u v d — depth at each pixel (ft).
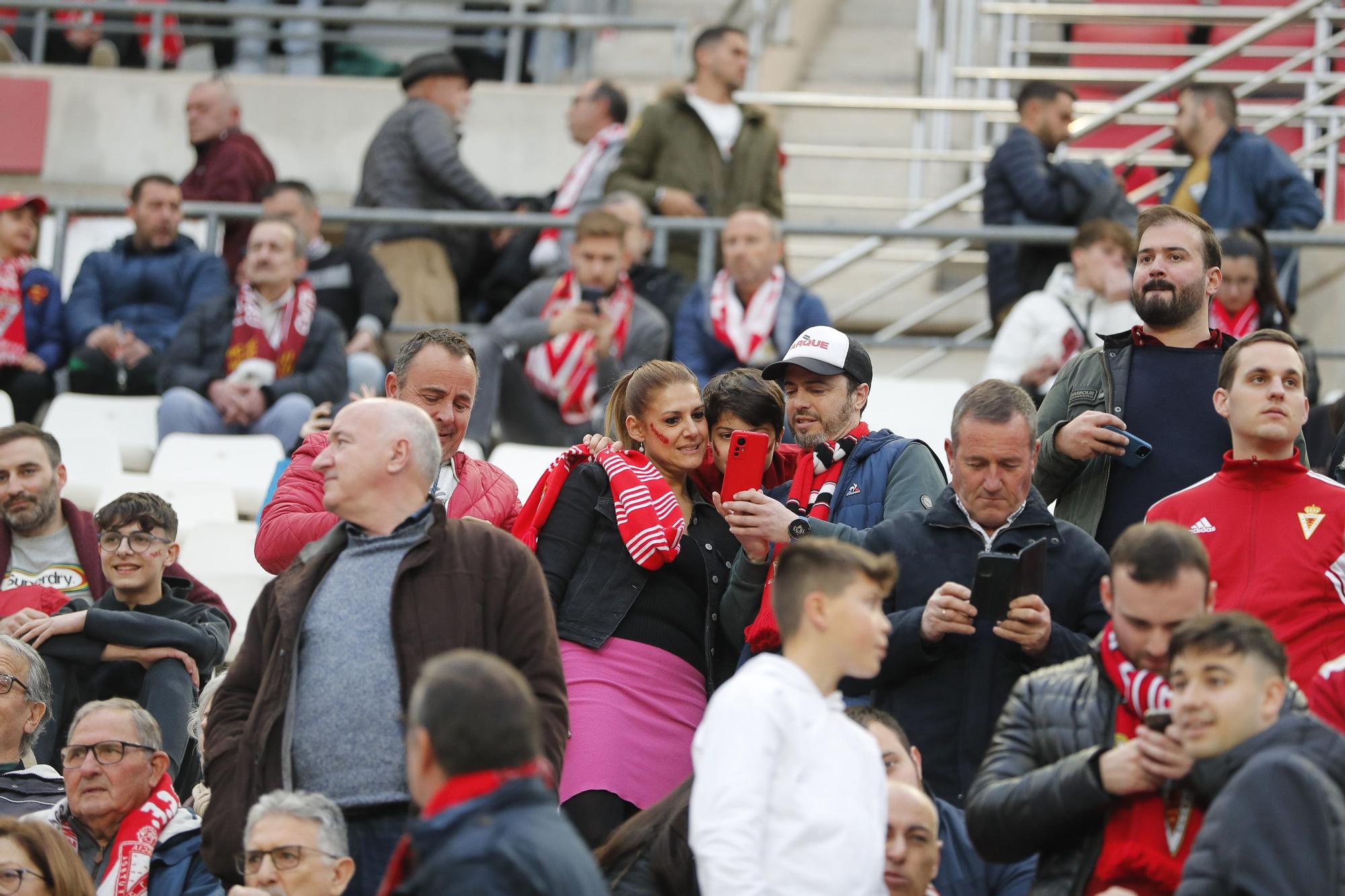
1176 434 71.20
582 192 139.33
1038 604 59.98
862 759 50.21
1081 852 52.16
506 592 58.13
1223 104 128.16
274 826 54.80
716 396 70.38
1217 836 46.88
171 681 76.79
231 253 138.72
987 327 145.18
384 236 137.08
